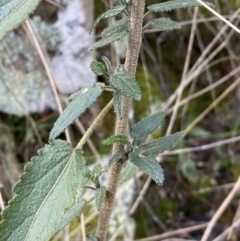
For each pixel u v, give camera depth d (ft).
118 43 1.08
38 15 1.04
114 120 1.11
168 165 1.18
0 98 1.03
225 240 1.09
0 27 0.34
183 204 1.16
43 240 0.39
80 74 1.08
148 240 1.05
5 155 1.01
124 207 1.00
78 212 0.47
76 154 0.41
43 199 0.40
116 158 0.44
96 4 1.13
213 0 1.15
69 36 1.06
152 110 1.12
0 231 0.39
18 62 1.03
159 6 0.42
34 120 1.07
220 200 1.17
